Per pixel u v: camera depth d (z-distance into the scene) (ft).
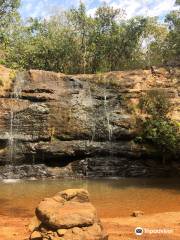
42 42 124.88
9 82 86.63
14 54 122.21
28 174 76.69
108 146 80.69
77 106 84.69
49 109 82.48
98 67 128.36
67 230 26.45
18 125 80.59
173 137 79.05
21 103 82.69
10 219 39.63
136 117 84.07
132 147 80.74
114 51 129.08
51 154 78.18
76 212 27.37
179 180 72.38
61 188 63.36
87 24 128.98
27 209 46.68
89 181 71.72
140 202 51.47
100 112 85.10
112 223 37.35
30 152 77.87
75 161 79.46
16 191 60.13
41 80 87.15
